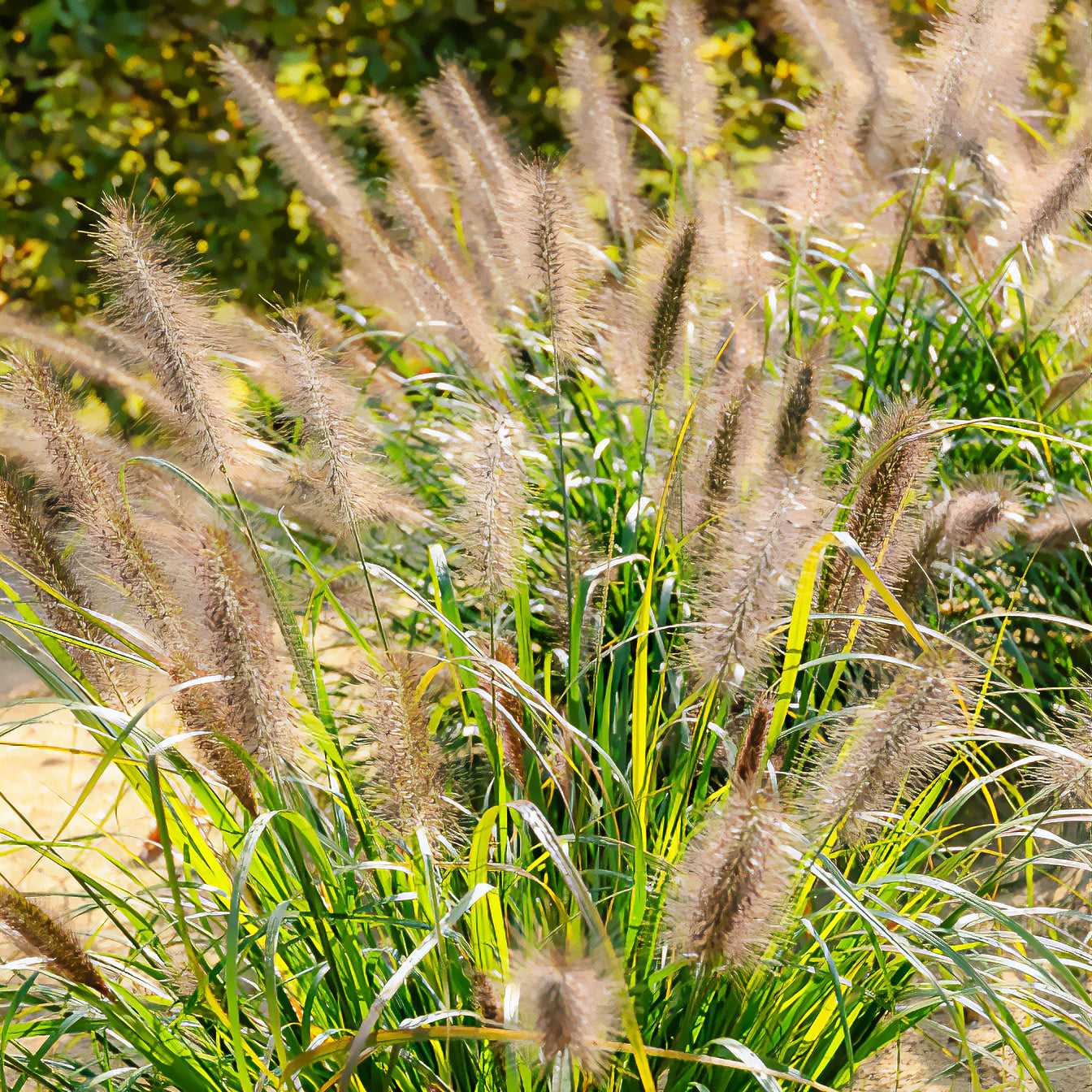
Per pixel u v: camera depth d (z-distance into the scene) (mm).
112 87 5035
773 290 2977
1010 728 3031
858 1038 1954
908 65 4520
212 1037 1847
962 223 3963
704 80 3605
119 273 1837
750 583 1695
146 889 1871
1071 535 2863
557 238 2232
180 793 2246
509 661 1902
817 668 2260
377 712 1617
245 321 2824
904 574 2051
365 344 3973
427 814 1614
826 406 2197
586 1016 1173
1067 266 3516
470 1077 1777
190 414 1868
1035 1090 2145
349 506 1965
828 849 1845
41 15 4910
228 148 5070
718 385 2428
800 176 3312
